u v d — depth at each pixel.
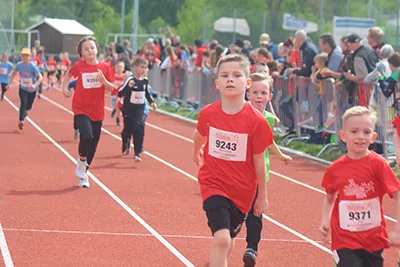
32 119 24.30
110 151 17.41
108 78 12.73
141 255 8.58
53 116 25.77
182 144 19.38
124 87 15.66
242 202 6.96
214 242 6.61
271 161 16.64
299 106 18.62
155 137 20.81
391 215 11.34
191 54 32.19
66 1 92.38
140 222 10.23
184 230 9.85
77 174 12.61
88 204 11.26
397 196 6.31
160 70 31.53
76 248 8.75
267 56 19.44
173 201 11.77
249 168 6.96
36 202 11.22
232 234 7.12
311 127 18.14
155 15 92.31
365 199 6.41
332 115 17.03
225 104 6.98
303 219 10.89
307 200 12.34
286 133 19.36
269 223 10.57
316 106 17.81
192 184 13.40
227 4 71.19
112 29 87.31
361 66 15.66
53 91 41.47
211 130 6.98
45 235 9.28
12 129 21.06
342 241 6.43
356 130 6.42
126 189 12.64
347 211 6.43
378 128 15.39
